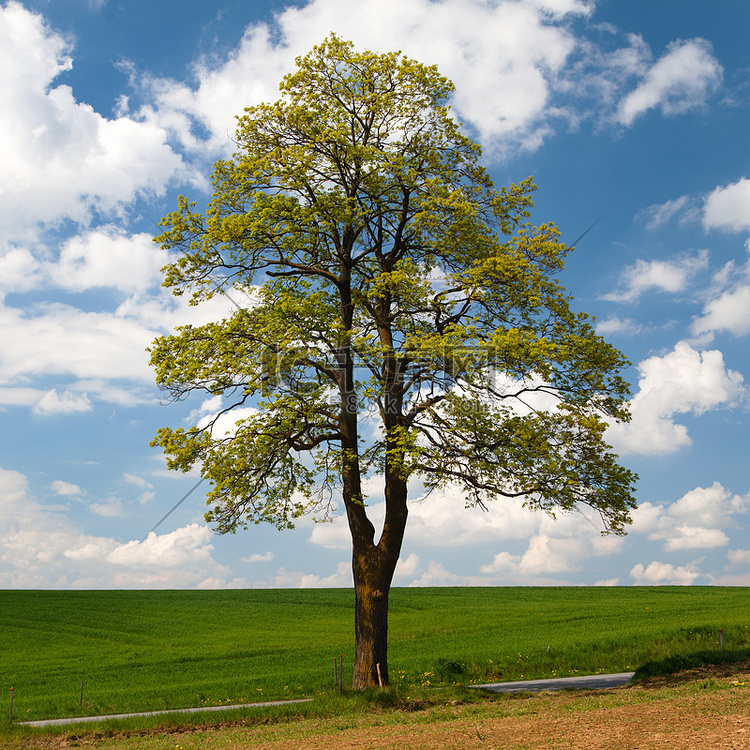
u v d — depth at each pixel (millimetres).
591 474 20141
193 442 19672
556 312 21234
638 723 11758
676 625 40062
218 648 44562
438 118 23250
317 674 31203
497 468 19750
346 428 22031
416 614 57062
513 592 74312
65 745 16891
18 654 44844
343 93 23109
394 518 21625
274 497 22234
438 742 11859
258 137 22953
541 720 13391
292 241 22391
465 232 22078
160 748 14758
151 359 20750
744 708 12141
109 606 66250
